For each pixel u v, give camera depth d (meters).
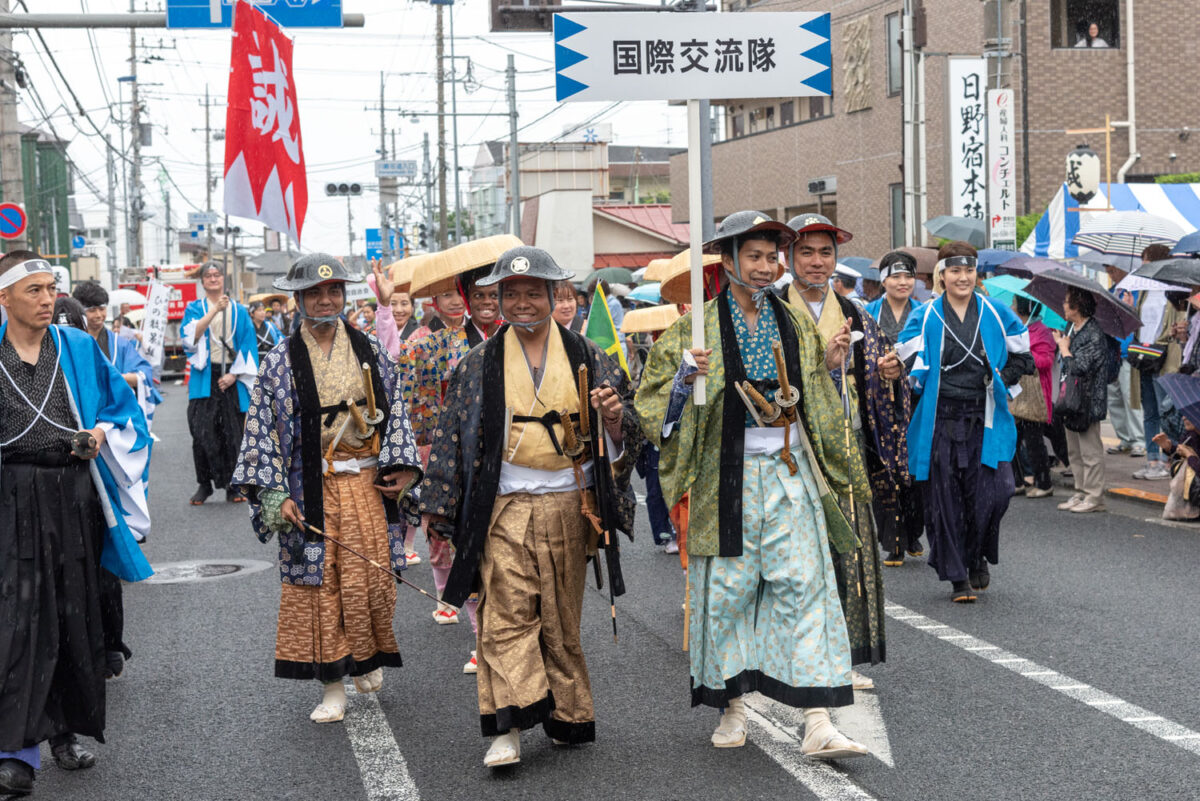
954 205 18.53
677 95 5.20
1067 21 23.94
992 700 5.65
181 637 7.29
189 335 12.37
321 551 5.51
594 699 5.85
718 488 4.88
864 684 5.86
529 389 4.95
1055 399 11.20
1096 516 10.41
